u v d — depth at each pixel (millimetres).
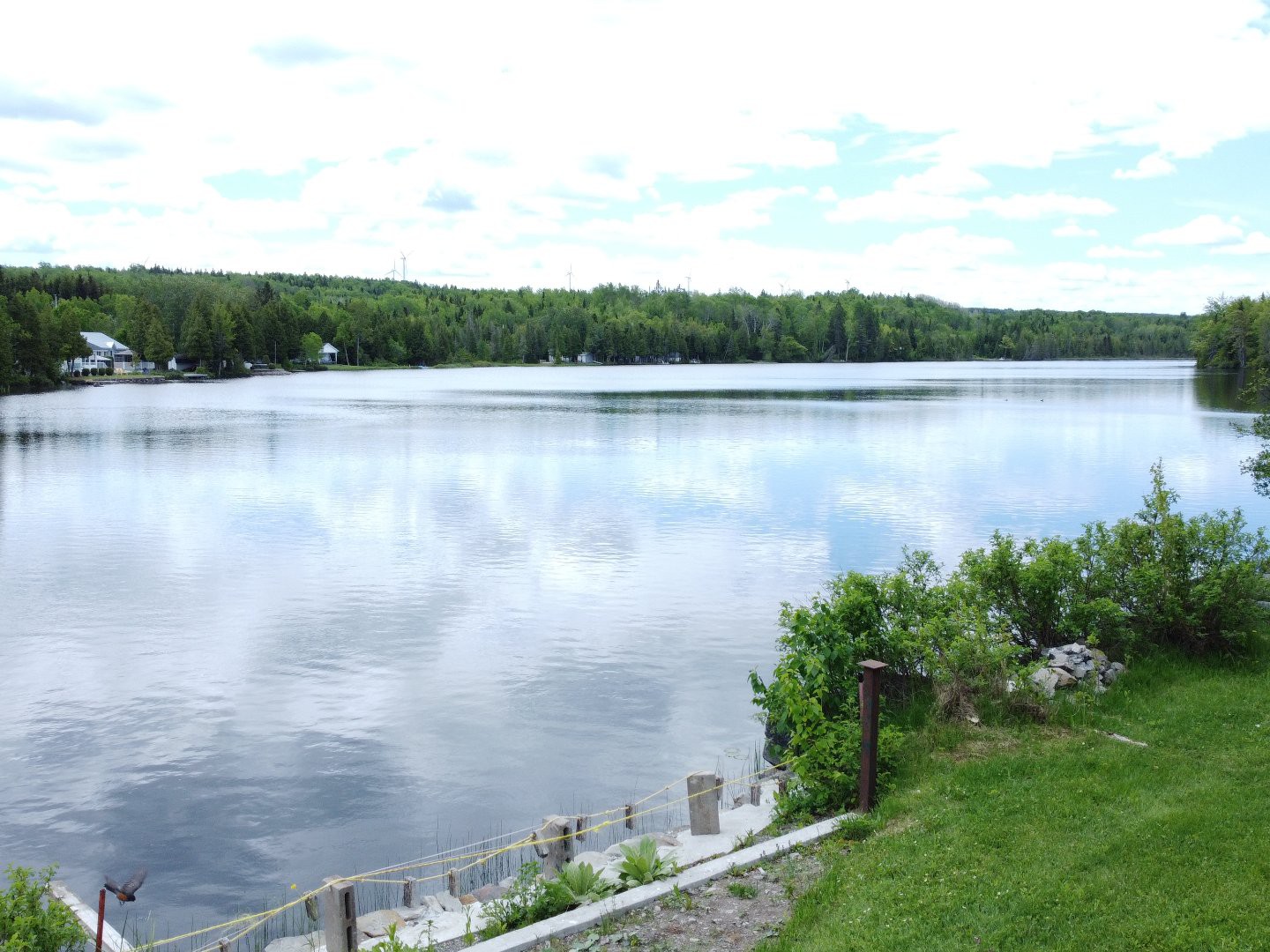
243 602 23547
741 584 25016
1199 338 178000
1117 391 115625
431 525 33125
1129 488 40594
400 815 12961
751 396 109750
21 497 39000
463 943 8242
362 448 56500
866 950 7035
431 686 17828
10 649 19969
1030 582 13672
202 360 171125
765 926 7680
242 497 39031
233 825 12734
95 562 27812
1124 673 12742
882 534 31297
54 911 8109
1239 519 14062
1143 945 6895
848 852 8781
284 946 9359
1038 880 7785
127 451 54594
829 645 11797
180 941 10180
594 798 13359
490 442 59812
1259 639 13398
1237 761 9961
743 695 17234
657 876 8711
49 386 128250
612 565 27203
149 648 20047
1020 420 74250
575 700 17078
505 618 22141
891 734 10539
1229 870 7723
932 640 12320
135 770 14383
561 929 7758
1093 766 10055
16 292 127312
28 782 13984
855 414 81125
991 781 9820
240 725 16031
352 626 21609
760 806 11266
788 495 39094
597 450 55062
